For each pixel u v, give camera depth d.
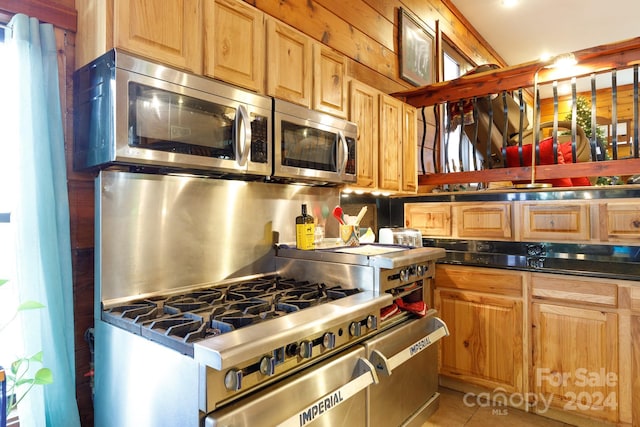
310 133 2.02
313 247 2.11
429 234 2.70
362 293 1.74
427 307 2.18
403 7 3.46
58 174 1.40
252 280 2.01
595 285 2.06
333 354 1.48
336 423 1.44
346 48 2.78
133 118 1.33
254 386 1.16
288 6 2.31
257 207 2.06
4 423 1.10
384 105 2.63
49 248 1.35
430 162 3.89
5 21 1.37
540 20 4.56
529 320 2.27
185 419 1.08
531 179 2.41
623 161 2.12
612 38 4.99
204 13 1.57
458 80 2.69
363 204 2.86
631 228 1.97
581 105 4.90
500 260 2.37
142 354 1.24
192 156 1.49
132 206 1.57
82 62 1.47
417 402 2.04
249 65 1.75
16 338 1.34
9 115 1.34
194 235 1.78
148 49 1.39
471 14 4.45
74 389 1.41
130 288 1.55
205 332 1.19
